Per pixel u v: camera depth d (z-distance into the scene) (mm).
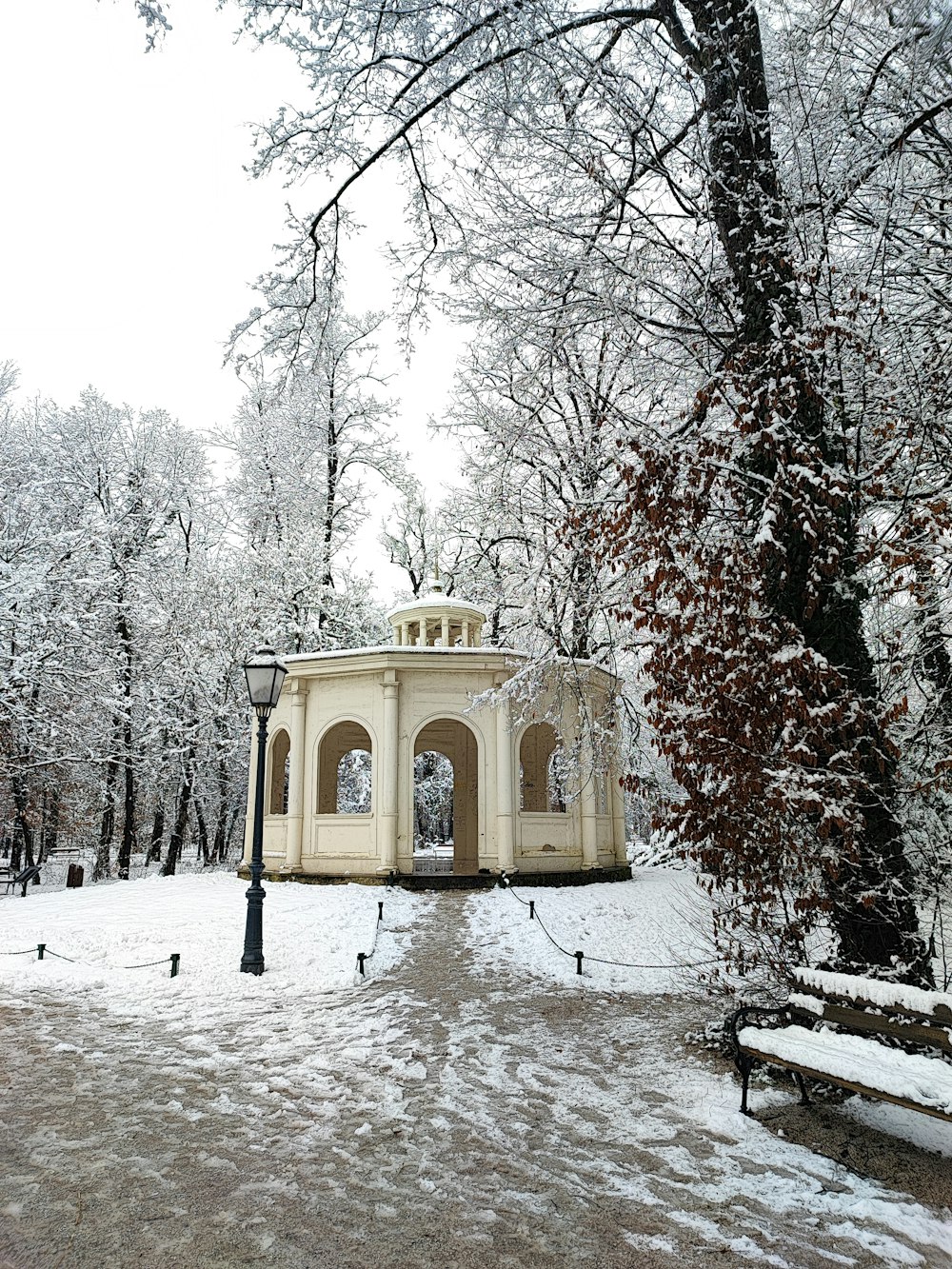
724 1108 5602
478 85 8398
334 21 8188
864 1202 4234
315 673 18516
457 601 21156
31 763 25188
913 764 6809
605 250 8508
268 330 10711
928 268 7922
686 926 12547
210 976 9773
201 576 28016
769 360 6605
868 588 6812
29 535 23094
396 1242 3730
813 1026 6191
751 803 6148
